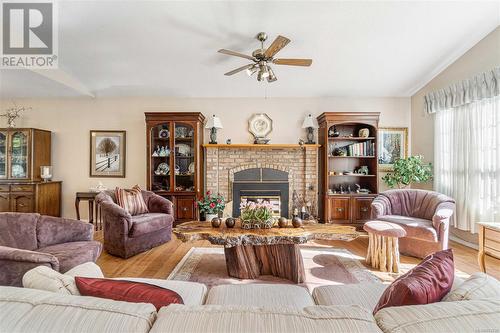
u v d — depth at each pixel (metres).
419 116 4.55
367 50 3.47
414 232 2.98
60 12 2.68
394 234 2.62
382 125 4.79
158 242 3.52
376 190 4.43
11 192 4.16
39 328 0.59
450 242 3.66
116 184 4.84
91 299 0.69
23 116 4.79
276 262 2.55
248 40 3.20
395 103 4.80
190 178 4.71
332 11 2.76
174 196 4.45
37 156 4.42
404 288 0.88
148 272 2.67
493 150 3.13
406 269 2.75
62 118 4.81
